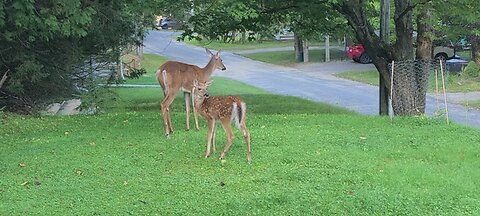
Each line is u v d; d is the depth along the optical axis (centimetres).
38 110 1581
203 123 1143
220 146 930
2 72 1508
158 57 4034
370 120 1164
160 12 1653
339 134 1015
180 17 1794
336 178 756
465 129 1069
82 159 861
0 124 1133
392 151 896
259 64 3812
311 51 4372
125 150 912
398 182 740
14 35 1342
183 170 803
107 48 1773
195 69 1098
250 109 1705
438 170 796
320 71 3269
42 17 1274
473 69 2597
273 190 711
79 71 1728
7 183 750
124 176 778
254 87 2594
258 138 979
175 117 1220
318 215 637
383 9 1442
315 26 1698
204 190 715
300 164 823
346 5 1443
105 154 888
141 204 670
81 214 641
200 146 932
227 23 1662
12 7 1222
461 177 762
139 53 3747
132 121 1176
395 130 1054
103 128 1101
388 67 1435
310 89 2506
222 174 782
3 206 665
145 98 2097
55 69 1602
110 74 1914
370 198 677
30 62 1455
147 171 800
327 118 1196
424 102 1383
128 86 2530
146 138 1001
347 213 643
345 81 2794
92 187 734
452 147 918
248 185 733
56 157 875
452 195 695
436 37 1497
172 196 696
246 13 1416
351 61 3656
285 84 2722
